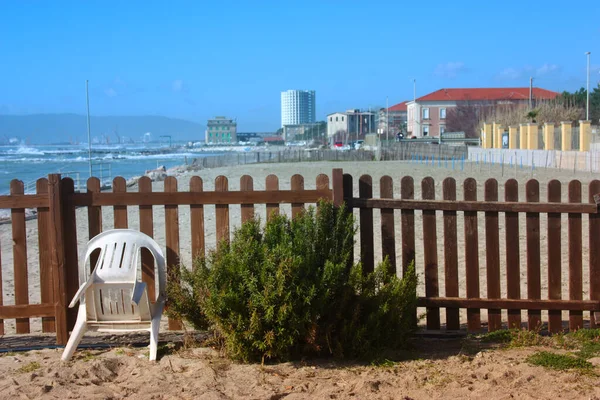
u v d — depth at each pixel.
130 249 5.38
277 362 5.14
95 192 5.69
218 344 5.45
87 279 5.39
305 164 65.44
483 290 7.86
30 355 5.48
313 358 5.22
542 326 5.95
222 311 4.99
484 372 4.76
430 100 115.62
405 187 5.77
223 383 4.64
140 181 5.75
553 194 5.77
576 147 40.50
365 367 5.02
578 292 5.77
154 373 4.89
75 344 5.26
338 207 5.58
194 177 5.75
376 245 11.68
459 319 6.54
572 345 5.46
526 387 4.40
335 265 5.11
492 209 5.68
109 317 5.32
